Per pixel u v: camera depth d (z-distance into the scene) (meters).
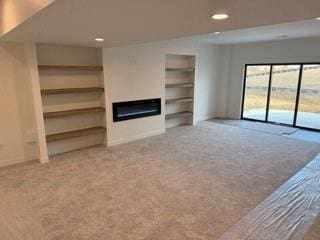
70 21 2.17
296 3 1.67
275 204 2.85
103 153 4.62
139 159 4.30
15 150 4.05
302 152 4.63
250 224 2.49
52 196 3.03
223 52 7.56
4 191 3.15
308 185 3.32
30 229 2.41
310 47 5.91
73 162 4.16
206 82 7.43
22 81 3.93
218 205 2.84
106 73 4.74
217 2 1.64
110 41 3.71
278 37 5.64
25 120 4.06
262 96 7.25
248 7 1.77
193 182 3.42
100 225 2.47
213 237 2.29
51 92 4.09
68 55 4.45
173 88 6.60
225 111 7.93
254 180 3.48
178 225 2.48
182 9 1.81
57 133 4.53
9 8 2.47
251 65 7.23
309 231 2.37
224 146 5.02
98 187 3.27
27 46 3.68
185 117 7.00
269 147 4.93
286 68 6.64
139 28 2.61
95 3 1.61
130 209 2.76
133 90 5.27
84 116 4.89
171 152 4.67
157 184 3.37
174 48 5.91
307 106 6.42
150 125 5.79
